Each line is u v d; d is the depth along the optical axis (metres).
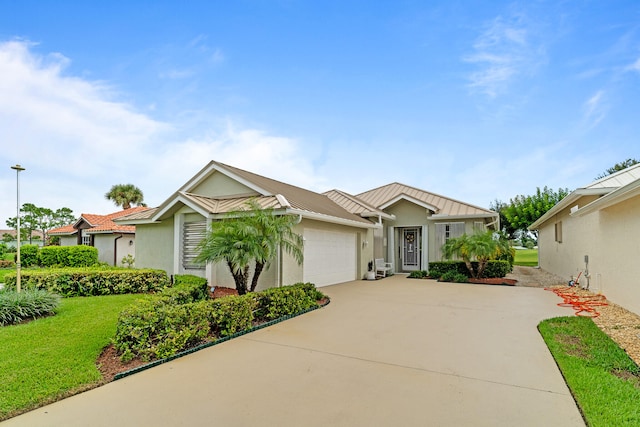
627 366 5.11
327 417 3.83
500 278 16.16
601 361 5.32
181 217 13.36
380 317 8.63
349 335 7.03
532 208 30.69
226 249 8.80
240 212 10.12
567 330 7.11
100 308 8.66
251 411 3.96
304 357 5.74
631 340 6.47
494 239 16.98
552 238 19.52
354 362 5.51
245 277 9.46
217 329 6.89
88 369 4.98
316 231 13.97
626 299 9.03
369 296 11.93
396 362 5.51
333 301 10.92
